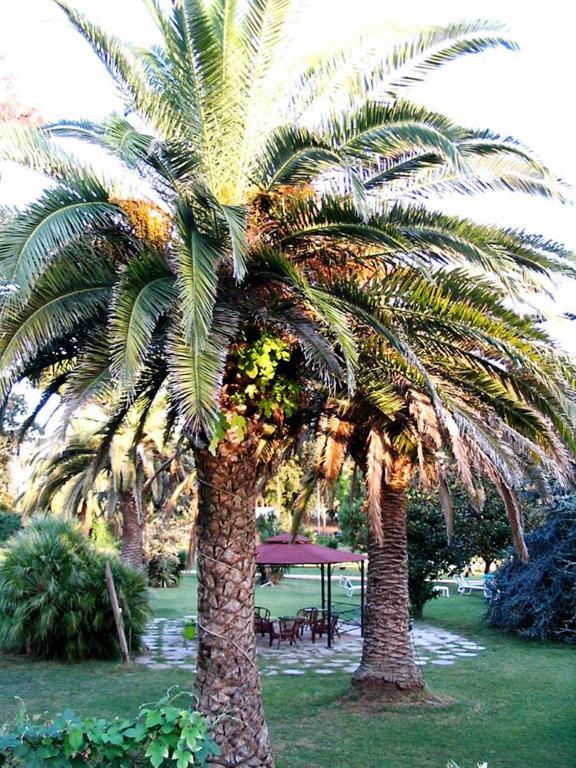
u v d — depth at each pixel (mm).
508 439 8070
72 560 14328
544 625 15984
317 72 6805
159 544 29234
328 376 6133
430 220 6535
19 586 13930
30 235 5141
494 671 12688
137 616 14734
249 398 6738
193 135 6484
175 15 5906
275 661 14219
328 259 6910
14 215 5586
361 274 7238
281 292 6535
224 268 6332
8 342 5453
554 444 7656
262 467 10000
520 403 7641
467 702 10250
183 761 3926
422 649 15125
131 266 5629
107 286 6199
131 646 14633
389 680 10227
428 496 18875
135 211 6453
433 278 6625
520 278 7547
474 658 14078
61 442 5461
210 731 6246
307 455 11484
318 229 6395
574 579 15914
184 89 6320
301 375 7375
